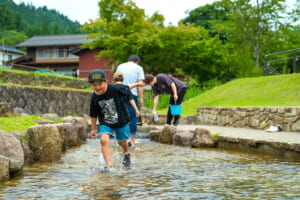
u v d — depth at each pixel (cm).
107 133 379
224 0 2248
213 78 2238
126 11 1908
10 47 4734
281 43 2341
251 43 2238
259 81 1160
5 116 732
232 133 618
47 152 439
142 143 674
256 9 2194
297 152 424
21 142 429
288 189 276
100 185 295
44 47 3606
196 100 1221
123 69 620
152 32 1844
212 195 259
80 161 436
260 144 491
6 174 318
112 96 377
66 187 289
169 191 272
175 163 419
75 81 2025
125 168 384
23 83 1563
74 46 3550
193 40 2095
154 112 734
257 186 288
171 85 724
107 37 1889
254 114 721
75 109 1462
